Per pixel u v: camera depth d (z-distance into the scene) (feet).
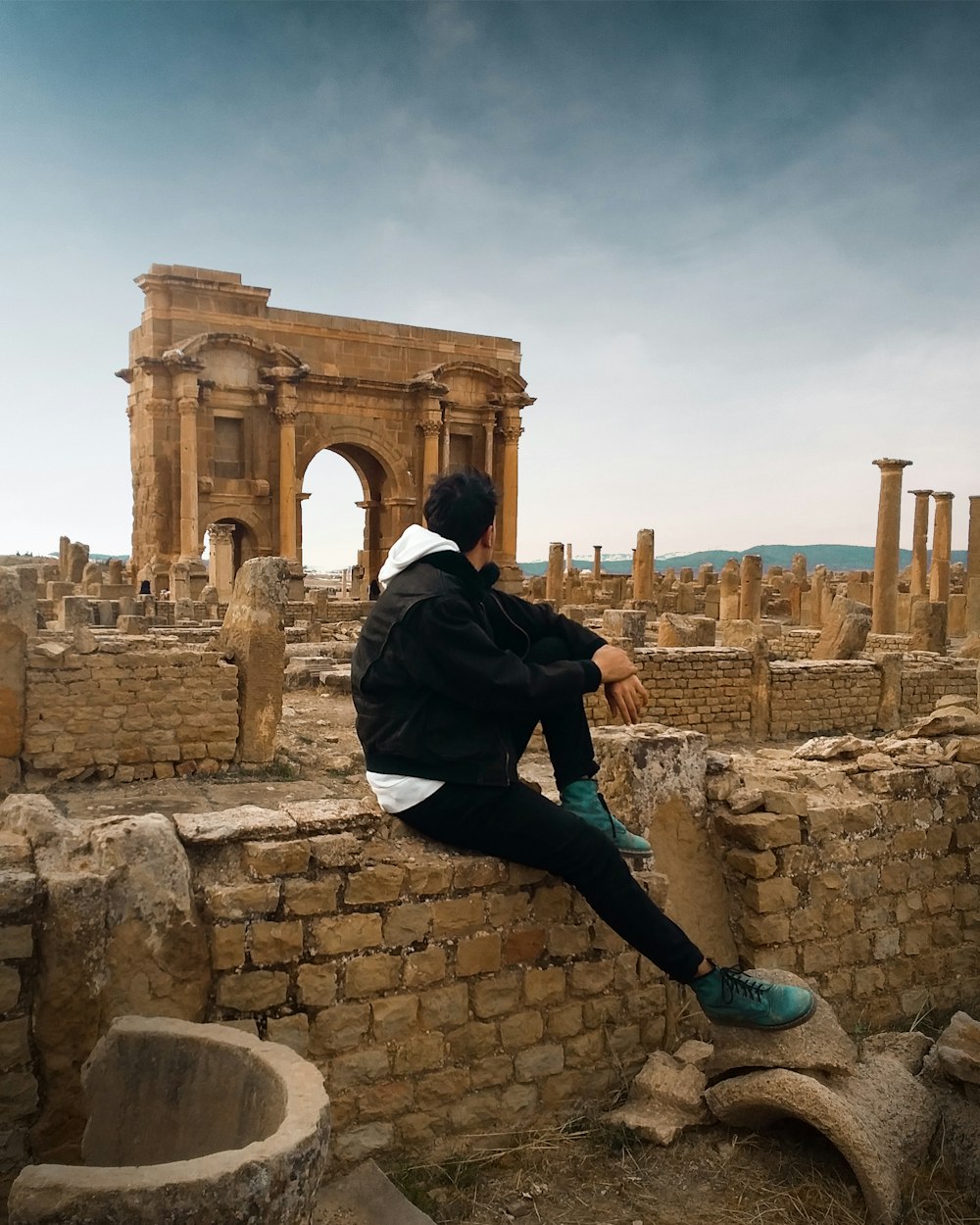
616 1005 13.26
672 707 53.01
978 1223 11.28
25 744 32.14
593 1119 12.70
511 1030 12.46
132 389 135.33
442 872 11.88
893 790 17.87
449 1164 11.71
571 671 11.25
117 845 10.23
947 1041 13.20
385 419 145.18
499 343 154.30
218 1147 8.63
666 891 13.41
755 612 115.03
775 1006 11.98
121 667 33.14
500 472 155.63
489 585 12.34
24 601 32.30
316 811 11.96
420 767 11.35
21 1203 6.58
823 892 16.84
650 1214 11.09
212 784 33.32
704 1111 12.48
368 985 11.56
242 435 135.95
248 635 34.78
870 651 86.89
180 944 10.39
